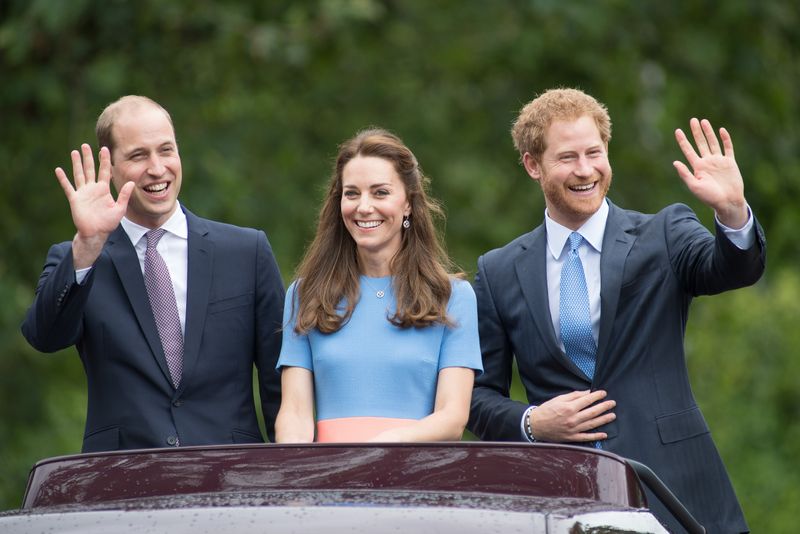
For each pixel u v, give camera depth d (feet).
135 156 68.80
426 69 175.94
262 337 70.54
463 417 62.59
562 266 69.46
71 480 53.06
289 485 51.52
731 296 179.22
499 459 51.90
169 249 69.97
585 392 66.69
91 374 68.95
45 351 66.39
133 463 52.80
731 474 168.45
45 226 156.15
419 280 64.44
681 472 66.80
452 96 177.78
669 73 176.96
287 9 155.84
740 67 176.45
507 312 70.38
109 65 147.95
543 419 66.69
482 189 174.70
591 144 68.08
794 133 181.37
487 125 177.78
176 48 153.17
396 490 49.96
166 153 69.26
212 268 69.97
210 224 71.31
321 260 65.72
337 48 163.63
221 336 69.31
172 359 68.80
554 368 68.85
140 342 68.54
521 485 51.60
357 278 65.26
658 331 67.82
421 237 65.67
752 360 173.78
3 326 151.43
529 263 70.28
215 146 160.04
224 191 157.48
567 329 68.74
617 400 67.46
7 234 155.02
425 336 63.72
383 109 175.22
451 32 172.96
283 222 165.37
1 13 144.36
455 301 64.64
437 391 63.41
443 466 51.75
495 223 173.17
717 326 176.55
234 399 69.46
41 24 141.38
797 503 165.78
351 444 51.93
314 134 172.55
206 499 48.39
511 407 68.49
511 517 46.80
